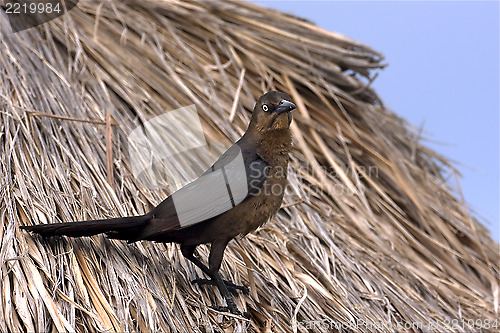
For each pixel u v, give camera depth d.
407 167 9.94
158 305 5.52
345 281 7.28
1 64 7.41
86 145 6.95
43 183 6.12
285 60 9.77
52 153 6.58
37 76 7.57
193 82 8.70
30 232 5.43
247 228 5.79
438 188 10.11
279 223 7.65
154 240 5.75
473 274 9.08
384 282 7.59
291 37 9.85
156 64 8.73
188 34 9.63
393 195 9.29
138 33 9.10
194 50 9.36
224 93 8.88
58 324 4.77
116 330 5.05
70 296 5.08
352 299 7.04
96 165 6.75
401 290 7.65
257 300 6.27
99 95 7.79
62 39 8.41
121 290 5.42
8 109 6.80
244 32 9.83
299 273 6.84
